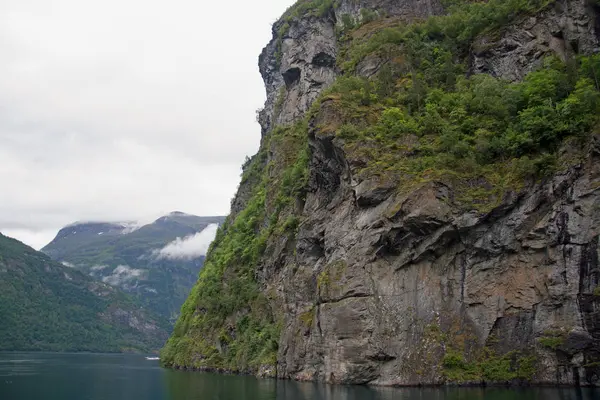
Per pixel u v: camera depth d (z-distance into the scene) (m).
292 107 99.38
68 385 61.19
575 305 41.75
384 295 48.62
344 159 55.81
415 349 46.12
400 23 79.81
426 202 48.03
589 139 44.41
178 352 96.81
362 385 47.22
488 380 43.34
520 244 45.28
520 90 53.41
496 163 49.53
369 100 61.09
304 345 57.28
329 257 55.09
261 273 80.00
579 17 55.12
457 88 59.34
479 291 46.00
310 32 101.69
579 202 43.09
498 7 63.00
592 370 40.66
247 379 62.41
